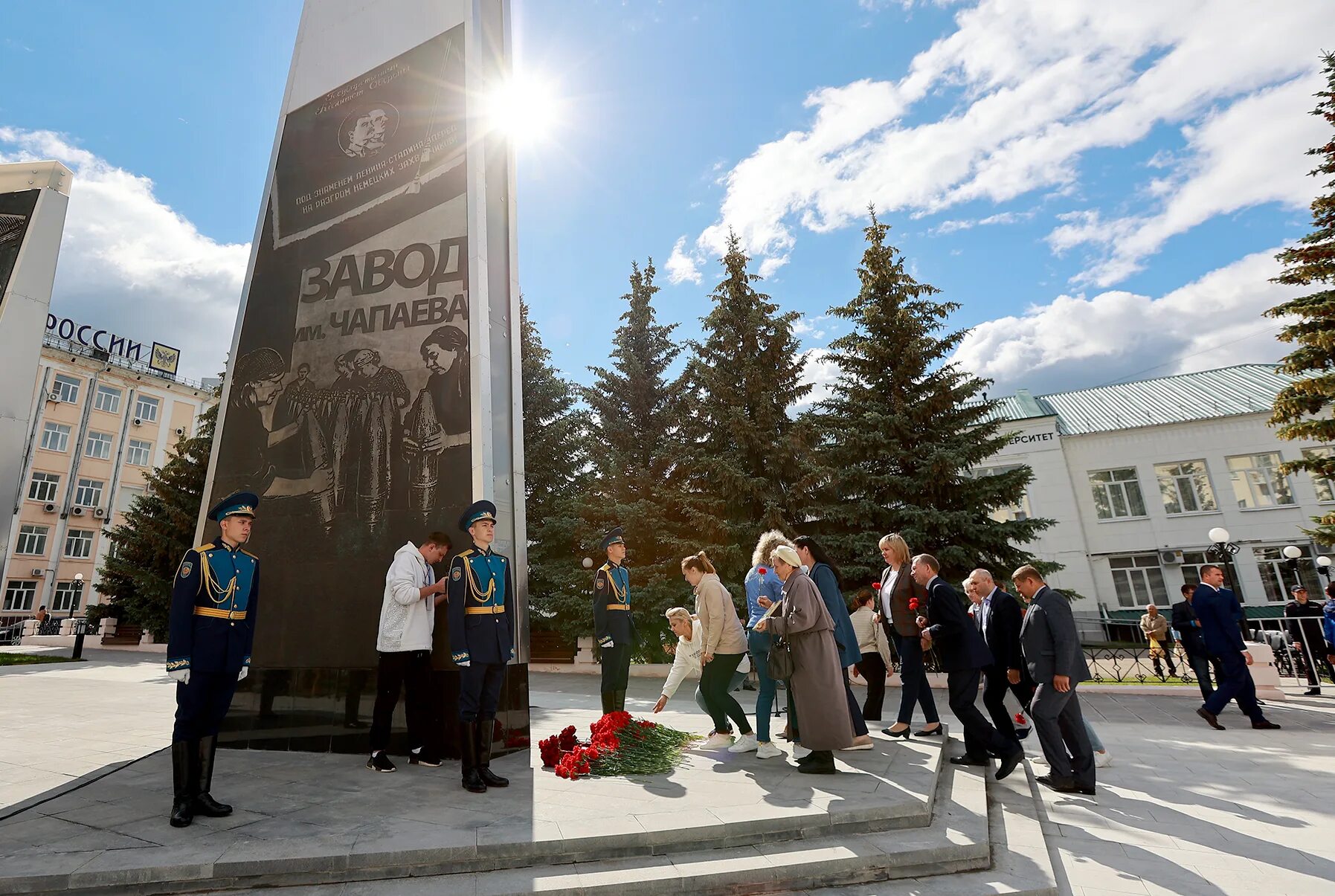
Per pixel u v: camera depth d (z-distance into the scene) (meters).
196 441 20.89
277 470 6.75
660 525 14.91
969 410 14.58
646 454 16.64
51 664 15.55
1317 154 13.18
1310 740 7.40
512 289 7.43
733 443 15.04
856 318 15.51
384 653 5.39
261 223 7.73
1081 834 4.39
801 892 3.36
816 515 14.12
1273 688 10.31
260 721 6.06
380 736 5.24
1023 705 6.28
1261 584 23.80
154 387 41.50
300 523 6.52
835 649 5.05
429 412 6.46
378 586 6.10
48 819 3.97
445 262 6.85
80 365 38.16
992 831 4.35
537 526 17.45
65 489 36.75
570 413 18.88
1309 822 4.59
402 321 6.82
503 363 7.02
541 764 5.41
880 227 15.54
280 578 6.41
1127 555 25.56
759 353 15.67
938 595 5.93
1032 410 28.56
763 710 5.66
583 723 7.97
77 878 3.19
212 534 6.73
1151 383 29.83
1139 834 4.38
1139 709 9.92
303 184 7.68
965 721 5.70
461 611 4.75
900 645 6.98
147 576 20.22
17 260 9.54
